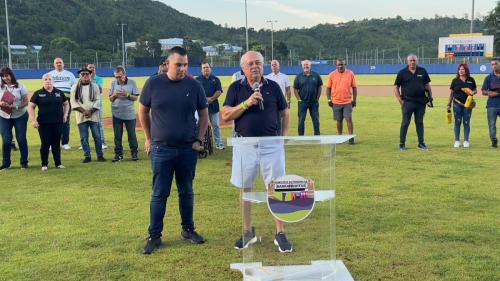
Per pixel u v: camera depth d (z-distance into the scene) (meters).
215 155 10.09
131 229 5.56
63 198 6.92
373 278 4.20
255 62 4.75
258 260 4.04
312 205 3.97
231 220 5.85
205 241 5.16
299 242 4.01
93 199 6.85
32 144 12.07
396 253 4.72
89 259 4.70
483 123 14.22
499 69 10.15
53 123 8.84
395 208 6.16
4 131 8.94
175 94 4.96
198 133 5.25
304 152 3.92
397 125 14.27
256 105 4.82
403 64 54.75
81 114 9.45
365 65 55.62
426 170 8.30
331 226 4.00
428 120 15.19
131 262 4.63
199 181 7.82
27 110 9.17
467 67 10.33
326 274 4.02
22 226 5.69
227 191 7.20
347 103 11.17
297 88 10.91
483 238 5.09
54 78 10.66
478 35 53.53
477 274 4.24
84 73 9.40
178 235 5.37
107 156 10.24
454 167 8.48
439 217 5.78
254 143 3.95
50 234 5.41
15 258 4.73
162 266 4.53
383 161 9.12
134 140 9.72
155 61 60.56
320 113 18.02
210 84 10.45
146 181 7.92
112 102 9.52
